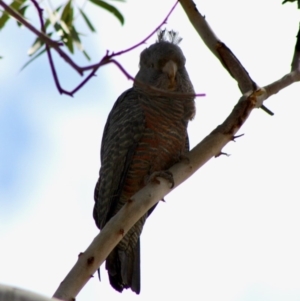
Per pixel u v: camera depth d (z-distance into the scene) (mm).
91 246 9102
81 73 5918
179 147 13180
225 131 10703
